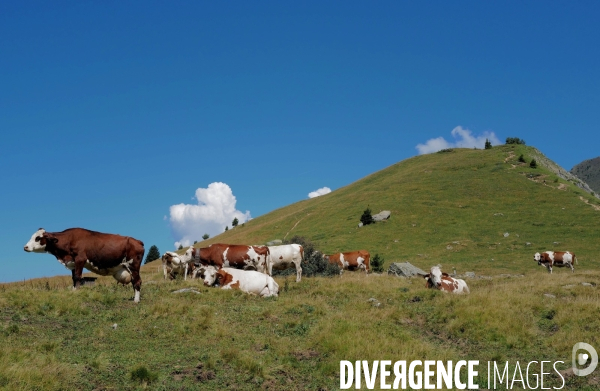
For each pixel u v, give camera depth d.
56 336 11.79
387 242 64.50
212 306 15.39
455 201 78.88
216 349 11.70
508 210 72.25
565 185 81.12
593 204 71.31
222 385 9.98
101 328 12.48
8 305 13.53
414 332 14.74
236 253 21.56
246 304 16.02
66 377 9.39
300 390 10.15
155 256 93.50
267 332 13.31
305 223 84.81
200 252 21.86
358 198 91.56
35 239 15.19
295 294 19.05
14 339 11.20
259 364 10.73
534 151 109.25
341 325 13.54
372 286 21.12
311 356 11.91
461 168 97.88
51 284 22.98
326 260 33.00
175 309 14.09
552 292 21.56
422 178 95.62
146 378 9.79
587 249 53.66
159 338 12.18
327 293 19.20
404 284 24.48
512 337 13.94
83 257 15.41
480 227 66.25
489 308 15.76
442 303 16.98
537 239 59.16
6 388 8.45
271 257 23.56
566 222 64.62
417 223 70.88
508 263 49.97
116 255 15.37
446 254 56.47
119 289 17.36
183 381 9.95
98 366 10.05
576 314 15.48
